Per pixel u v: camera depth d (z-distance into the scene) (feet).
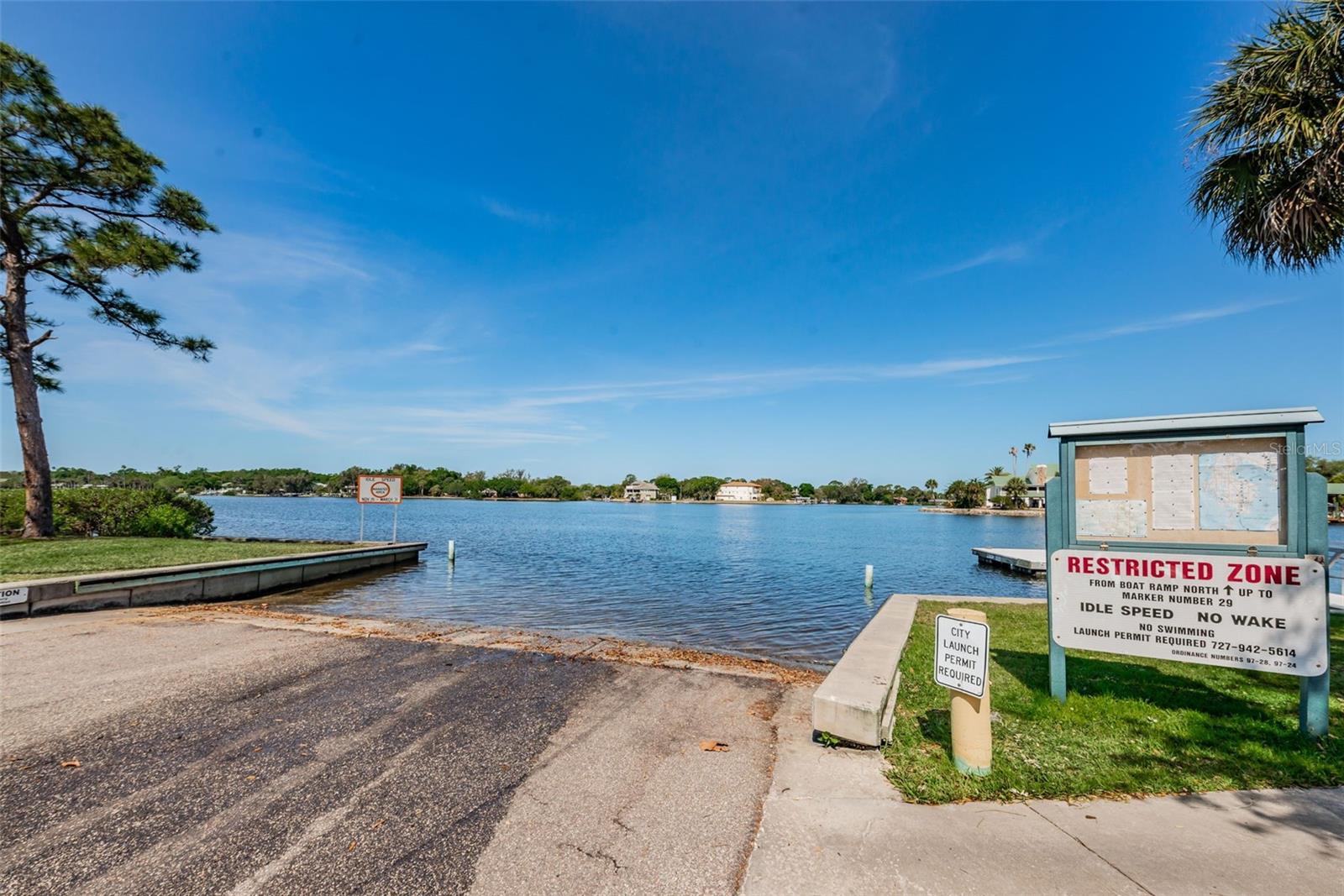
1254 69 22.31
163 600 35.53
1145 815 10.55
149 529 61.52
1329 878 8.75
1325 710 13.43
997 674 19.24
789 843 9.87
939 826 10.30
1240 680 18.44
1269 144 22.61
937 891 8.59
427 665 20.92
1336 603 30.37
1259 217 23.59
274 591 46.52
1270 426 13.75
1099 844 9.69
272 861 9.37
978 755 12.05
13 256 51.24
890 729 14.60
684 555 95.14
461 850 9.73
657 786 11.99
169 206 57.31
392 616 39.29
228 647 23.03
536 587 56.08
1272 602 13.62
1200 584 14.23
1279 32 21.66
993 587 62.08
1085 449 15.70
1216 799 11.07
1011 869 9.05
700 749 13.88
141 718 15.39
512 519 231.71
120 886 8.70
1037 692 17.07
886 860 9.35
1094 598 15.35
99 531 59.16
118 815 10.64
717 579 65.10
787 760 13.17
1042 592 58.70
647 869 9.22
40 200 52.65
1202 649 14.16
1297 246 23.54
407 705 16.75
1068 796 11.28
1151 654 14.69
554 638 25.96
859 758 13.20
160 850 9.62
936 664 12.69
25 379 51.49
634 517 276.41
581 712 16.43
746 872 9.10
